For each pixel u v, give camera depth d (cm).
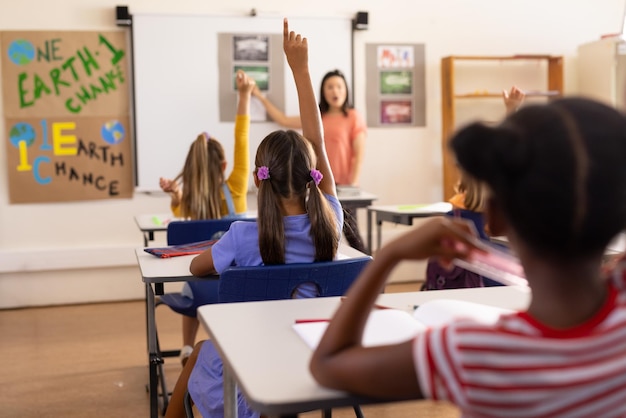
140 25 512
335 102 521
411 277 570
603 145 73
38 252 508
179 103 522
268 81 534
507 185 76
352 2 543
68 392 329
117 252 519
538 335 78
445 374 80
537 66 571
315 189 201
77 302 521
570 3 573
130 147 521
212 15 521
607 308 79
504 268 84
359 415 247
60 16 505
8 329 450
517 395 77
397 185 561
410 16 552
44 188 511
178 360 379
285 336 133
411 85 557
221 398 191
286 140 201
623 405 80
